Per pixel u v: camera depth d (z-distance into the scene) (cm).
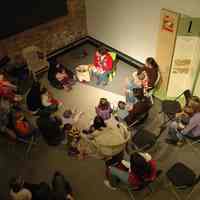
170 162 498
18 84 616
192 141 517
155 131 541
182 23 488
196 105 488
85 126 557
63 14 650
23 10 579
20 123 498
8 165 512
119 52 689
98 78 638
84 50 728
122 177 432
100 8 651
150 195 461
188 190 461
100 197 463
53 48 693
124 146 497
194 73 535
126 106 555
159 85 582
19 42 617
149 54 621
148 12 559
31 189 416
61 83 629
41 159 517
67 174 494
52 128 500
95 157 511
